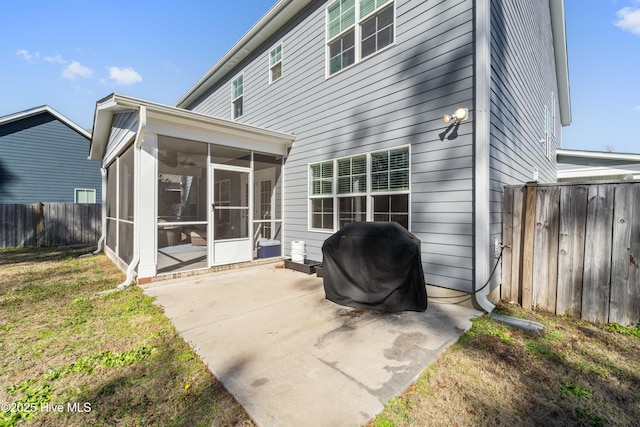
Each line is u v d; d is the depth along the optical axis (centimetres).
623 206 351
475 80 396
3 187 1249
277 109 783
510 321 356
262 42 844
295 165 714
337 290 423
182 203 604
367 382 233
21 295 468
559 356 283
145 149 505
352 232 429
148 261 511
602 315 361
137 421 197
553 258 396
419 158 465
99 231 1214
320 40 652
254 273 613
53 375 247
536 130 746
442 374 250
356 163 572
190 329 335
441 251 436
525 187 424
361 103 559
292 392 221
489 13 405
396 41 499
